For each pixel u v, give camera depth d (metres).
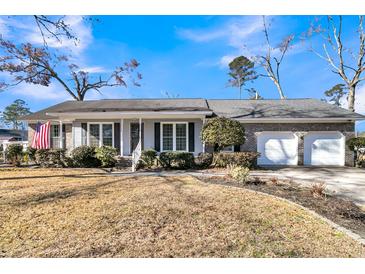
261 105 17.17
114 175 10.48
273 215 4.91
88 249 3.52
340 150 14.29
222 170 11.96
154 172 11.62
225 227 4.29
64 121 16.25
